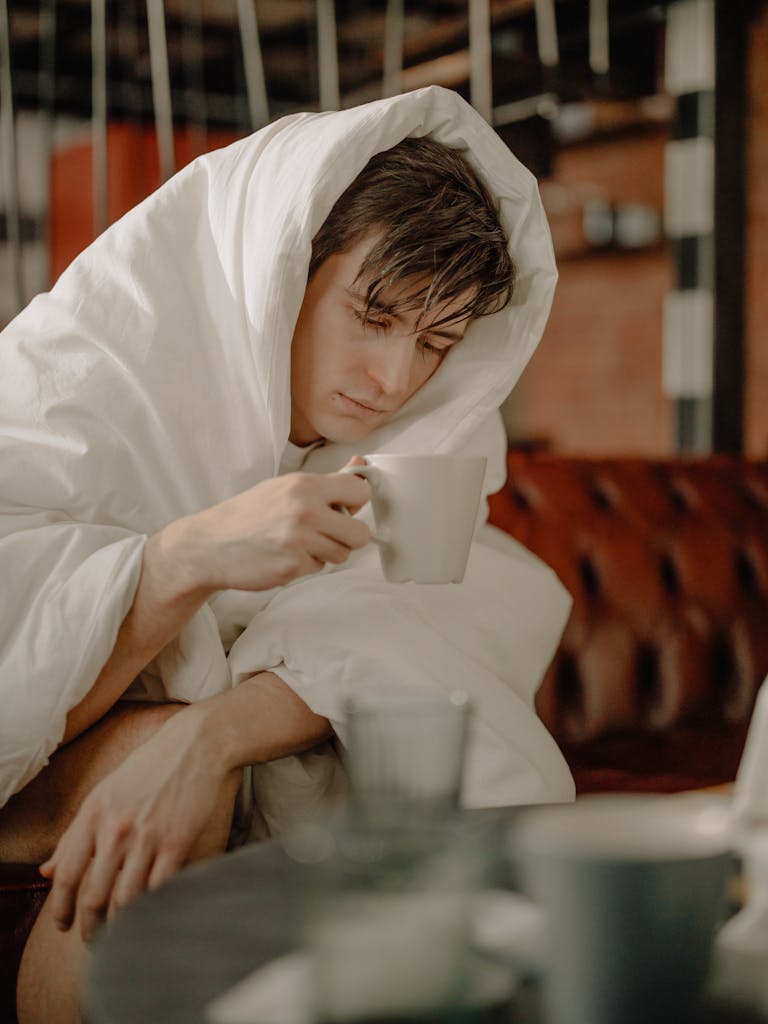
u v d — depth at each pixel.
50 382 1.13
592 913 0.44
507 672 1.20
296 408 1.21
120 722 1.05
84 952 0.88
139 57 4.95
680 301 3.75
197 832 0.90
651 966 0.44
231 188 1.17
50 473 1.10
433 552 0.90
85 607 0.96
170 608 0.96
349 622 1.05
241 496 0.92
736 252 3.67
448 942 0.48
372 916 0.49
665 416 4.32
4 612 0.98
